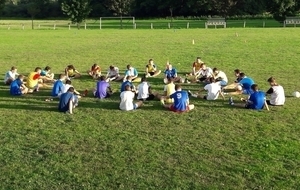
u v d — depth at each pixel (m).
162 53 35.88
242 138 14.59
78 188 11.18
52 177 11.77
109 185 11.31
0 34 58.94
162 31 62.44
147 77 25.47
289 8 84.94
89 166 12.43
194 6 107.69
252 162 12.61
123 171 12.09
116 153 13.32
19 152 13.50
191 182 11.43
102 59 33.06
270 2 88.75
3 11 121.56
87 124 16.23
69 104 17.80
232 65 29.38
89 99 20.06
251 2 99.25
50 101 19.62
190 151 13.45
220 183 11.37
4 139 14.69
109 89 20.52
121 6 103.00
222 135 14.90
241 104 18.52
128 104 18.03
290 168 12.20
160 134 15.04
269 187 11.15
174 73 24.31
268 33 53.38
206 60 31.75
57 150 13.62
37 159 12.95
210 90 19.53
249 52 35.41
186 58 32.94
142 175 11.84
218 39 46.81
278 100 18.53
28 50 39.44
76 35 56.94
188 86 22.94
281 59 31.31
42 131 15.46
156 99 19.62
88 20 103.06
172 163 12.58
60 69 28.97
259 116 17.08
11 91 20.84
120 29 70.81
